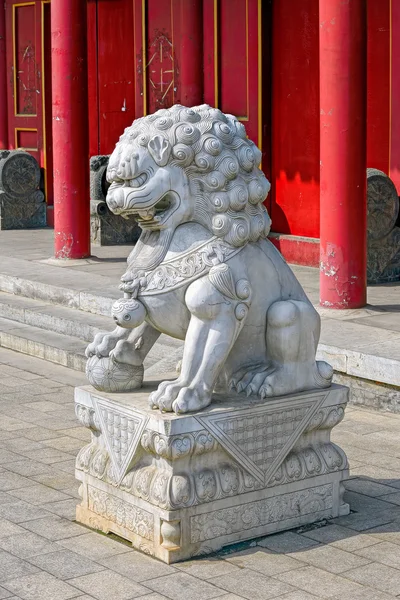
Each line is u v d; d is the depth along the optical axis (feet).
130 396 22.40
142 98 58.18
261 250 22.44
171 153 21.44
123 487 21.94
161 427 20.74
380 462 27.02
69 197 48.98
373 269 43.32
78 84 47.98
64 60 47.50
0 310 44.52
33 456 28.02
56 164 49.03
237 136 21.85
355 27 35.45
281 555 21.30
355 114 35.76
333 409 23.07
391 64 43.86
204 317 21.44
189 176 21.62
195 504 21.09
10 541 22.20
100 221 54.80
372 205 42.52
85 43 47.83
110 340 22.74
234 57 51.06
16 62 66.59
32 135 66.13
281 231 50.49
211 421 21.16
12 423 31.19
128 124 61.00
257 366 22.70
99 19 61.52
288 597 19.38
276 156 50.21
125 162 21.33
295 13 48.08
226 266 21.42
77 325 40.09
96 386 22.67
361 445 28.35
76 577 20.36
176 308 21.77
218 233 21.56
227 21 51.13
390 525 22.84
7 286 46.34
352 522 23.04
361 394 31.65
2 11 67.05
